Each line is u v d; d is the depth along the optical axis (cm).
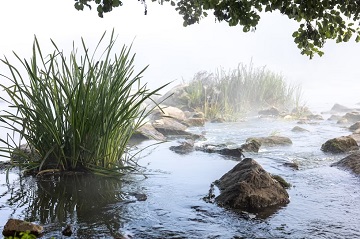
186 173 591
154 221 412
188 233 384
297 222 412
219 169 617
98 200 474
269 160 687
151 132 927
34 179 550
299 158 707
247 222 412
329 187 530
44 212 434
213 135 974
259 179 484
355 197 490
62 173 570
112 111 585
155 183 539
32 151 599
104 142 580
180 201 470
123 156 686
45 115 600
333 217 426
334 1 372
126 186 525
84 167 578
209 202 468
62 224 403
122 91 575
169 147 795
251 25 373
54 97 580
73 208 447
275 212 440
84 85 591
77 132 560
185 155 720
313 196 495
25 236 298
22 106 549
